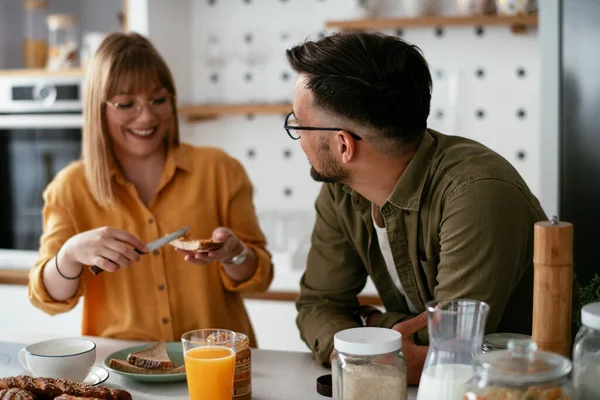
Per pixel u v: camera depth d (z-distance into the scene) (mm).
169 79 1915
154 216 1941
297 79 1405
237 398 1342
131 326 1913
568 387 984
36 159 3145
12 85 3139
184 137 3348
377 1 3012
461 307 1098
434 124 3121
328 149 1398
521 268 1409
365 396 1131
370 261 1635
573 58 2348
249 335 2088
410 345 1412
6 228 3193
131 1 3021
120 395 1269
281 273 2994
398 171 1440
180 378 1453
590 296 1318
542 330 1112
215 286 1960
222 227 1929
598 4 2305
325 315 1644
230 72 3365
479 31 3043
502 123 3061
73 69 3062
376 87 1316
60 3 3459
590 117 2344
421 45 3100
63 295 1821
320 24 3242
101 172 1893
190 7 3369
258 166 3379
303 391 1414
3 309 3084
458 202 1365
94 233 1698
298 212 3244
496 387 965
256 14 3305
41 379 1280
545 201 2424
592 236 2371
